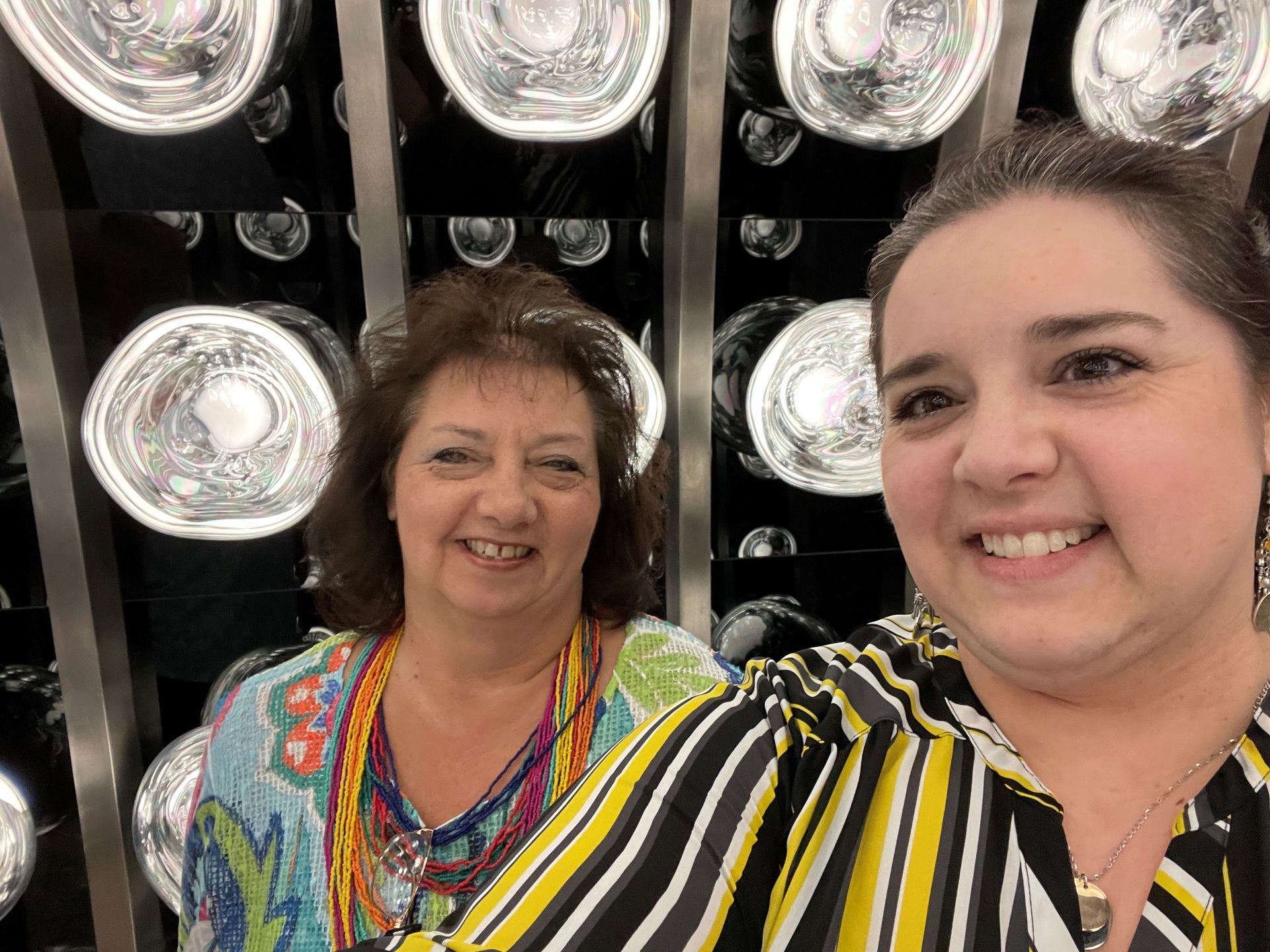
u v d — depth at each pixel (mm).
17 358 859
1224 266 413
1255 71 895
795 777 519
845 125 872
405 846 833
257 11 730
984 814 468
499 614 882
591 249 1117
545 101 809
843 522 1208
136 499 853
